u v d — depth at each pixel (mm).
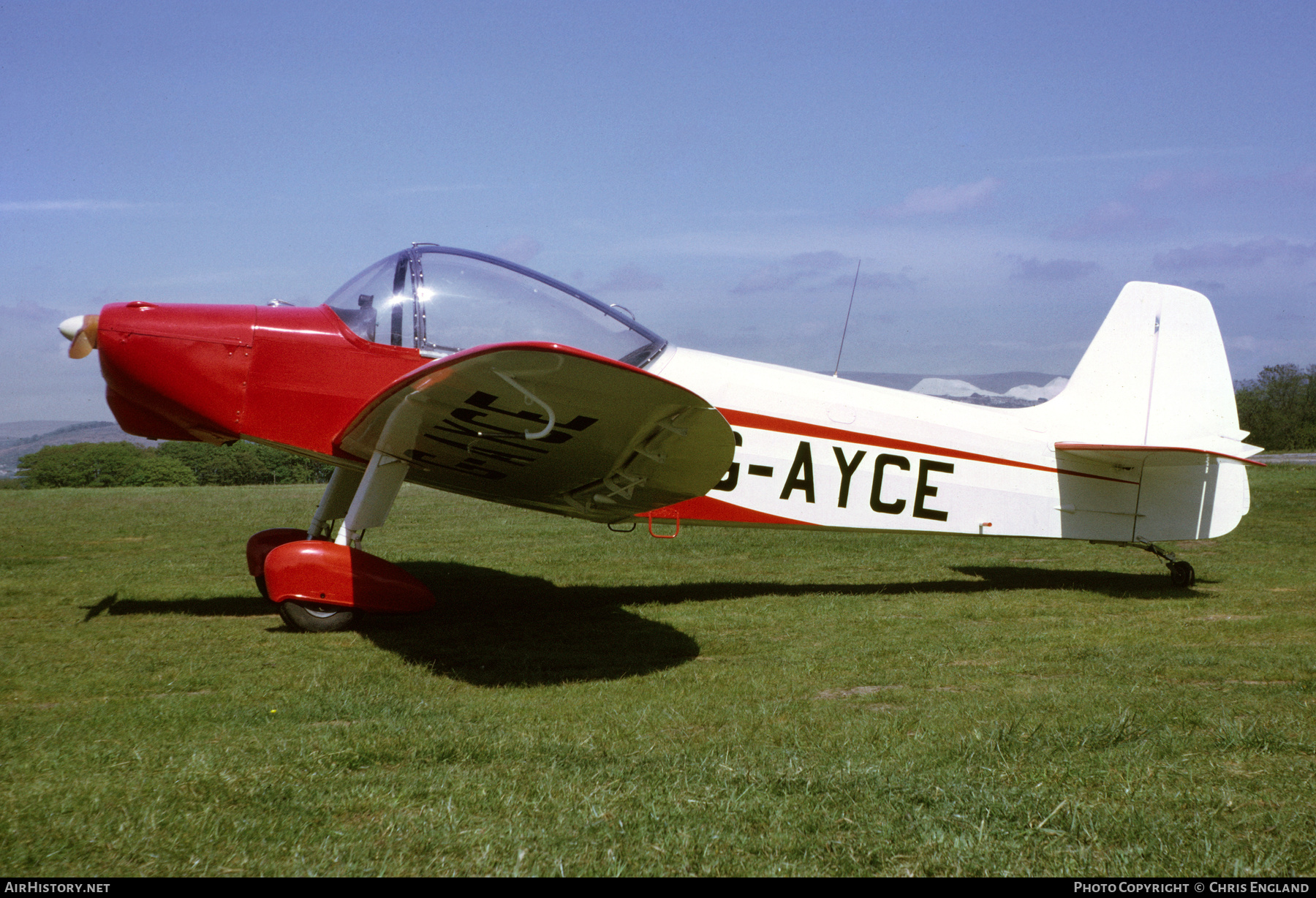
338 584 4930
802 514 6422
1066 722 3223
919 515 6719
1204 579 7414
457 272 5594
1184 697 3678
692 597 6465
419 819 2260
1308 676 4094
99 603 5809
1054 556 8789
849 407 6516
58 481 38969
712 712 3471
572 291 5902
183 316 5223
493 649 4652
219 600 5953
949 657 4586
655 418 4320
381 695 3641
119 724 3162
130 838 2119
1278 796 2494
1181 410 7363
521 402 4262
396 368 5410
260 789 2443
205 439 5730
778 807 2379
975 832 2234
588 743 2955
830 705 3592
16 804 2305
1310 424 60781
